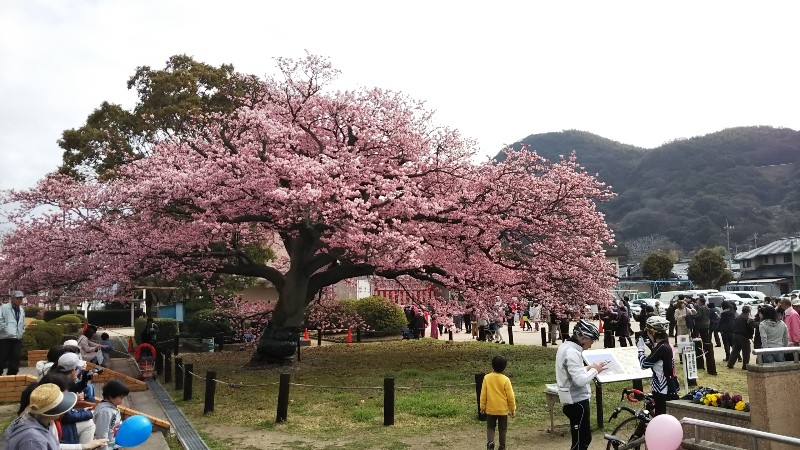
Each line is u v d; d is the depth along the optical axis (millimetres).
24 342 17047
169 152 18094
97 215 16344
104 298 17500
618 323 19719
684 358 11992
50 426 4496
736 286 57562
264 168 14883
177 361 13992
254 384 13617
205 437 9172
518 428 9469
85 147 25578
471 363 16812
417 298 19547
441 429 9445
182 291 28609
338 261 17797
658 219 99000
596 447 8398
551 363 16375
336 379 14539
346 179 15375
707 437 6281
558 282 16828
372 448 8414
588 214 17594
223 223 14914
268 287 34219
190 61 28109
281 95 18172
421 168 17203
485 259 17594
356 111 16656
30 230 16047
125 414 8828
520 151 17781
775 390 5777
